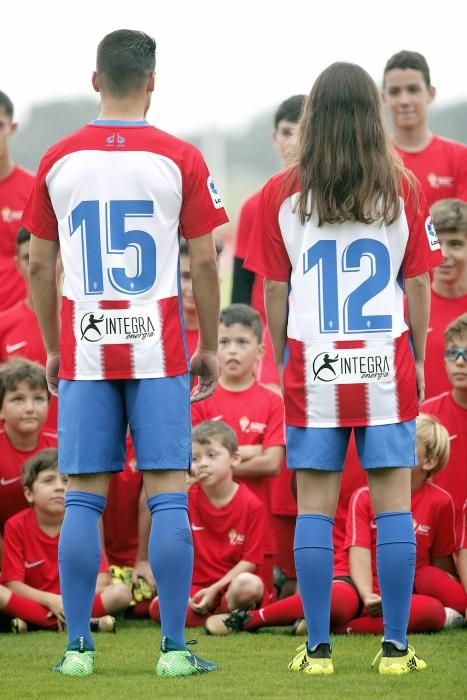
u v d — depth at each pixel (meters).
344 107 15.08
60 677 14.96
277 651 17.52
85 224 15.20
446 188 26.95
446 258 24.03
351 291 15.13
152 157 15.26
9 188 27.81
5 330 25.38
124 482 22.94
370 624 19.30
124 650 17.56
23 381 22.44
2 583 21.05
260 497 23.31
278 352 15.95
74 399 15.33
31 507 21.78
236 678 14.77
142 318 15.20
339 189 14.99
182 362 15.43
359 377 15.12
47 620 20.42
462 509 22.39
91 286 15.22
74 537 15.27
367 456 15.20
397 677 14.82
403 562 15.16
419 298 15.58
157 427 15.20
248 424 23.53
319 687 14.11
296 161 15.38
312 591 15.27
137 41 15.70
